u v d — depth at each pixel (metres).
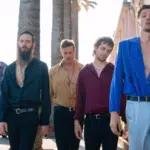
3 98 5.57
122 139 10.02
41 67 5.62
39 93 5.58
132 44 4.39
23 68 5.60
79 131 6.01
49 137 12.75
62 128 6.72
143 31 4.34
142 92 4.21
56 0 16.27
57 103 6.75
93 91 5.70
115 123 4.40
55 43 15.98
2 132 5.55
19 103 5.45
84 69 5.87
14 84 5.52
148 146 4.21
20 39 5.62
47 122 5.63
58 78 6.78
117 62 4.45
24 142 5.41
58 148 6.78
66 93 6.72
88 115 5.71
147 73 4.26
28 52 5.61
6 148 9.92
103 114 5.63
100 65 5.82
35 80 5.53
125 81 4.38
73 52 6.84
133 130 4.23
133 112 4.24
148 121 4.16
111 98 4.46
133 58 4.33
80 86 5.91
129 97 4.33
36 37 10.28
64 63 6.86
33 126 5.48
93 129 5.65
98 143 5.73
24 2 10.28
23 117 5.46
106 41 5.76
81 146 11.00
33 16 10.26
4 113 5.55
